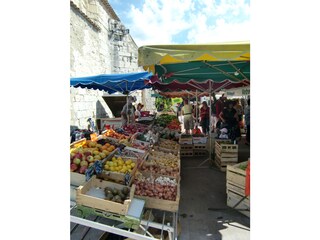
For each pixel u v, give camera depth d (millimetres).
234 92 11656
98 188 2779
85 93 9234
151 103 24688
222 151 6086
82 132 5320
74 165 2961
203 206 4102
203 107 10547
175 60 2877
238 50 2777
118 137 5410
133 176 3211
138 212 2506
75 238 3096
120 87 7746
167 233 2873
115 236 2717
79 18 8945
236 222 3582
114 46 13594
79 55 8898
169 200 2875
